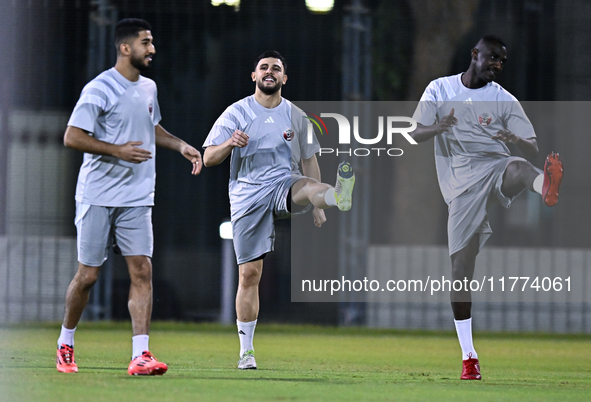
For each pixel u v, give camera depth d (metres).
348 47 31.70
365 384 15.42
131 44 16.53
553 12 33.03
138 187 16.47
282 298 34.72
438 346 27.36
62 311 32.53
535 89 33.38
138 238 16.44
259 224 18.86
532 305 32.78
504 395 14.25
